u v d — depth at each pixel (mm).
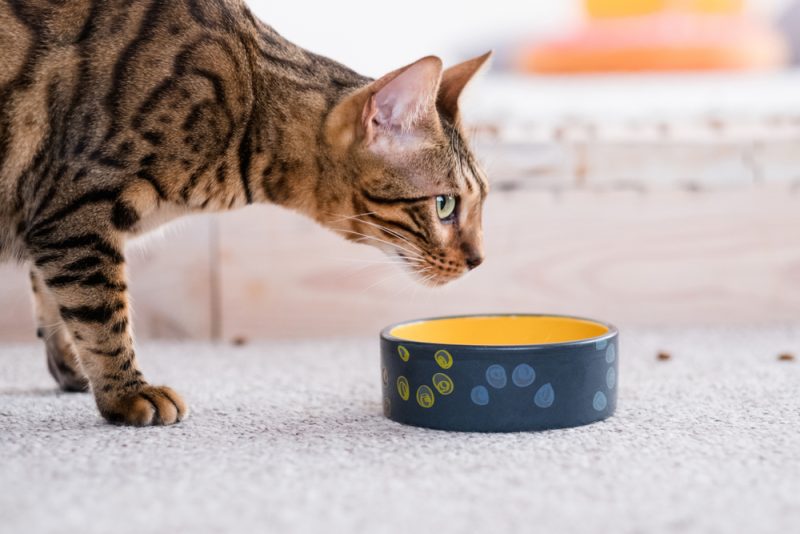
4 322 2787
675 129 2951
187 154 1837
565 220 2842
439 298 2844
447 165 2002
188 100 1835
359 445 1669
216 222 2789
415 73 1905
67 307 1837
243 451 1633
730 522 1298
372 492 1417
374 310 2846
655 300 2887
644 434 1729
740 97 3430
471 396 1748
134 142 1802
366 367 2432
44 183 1828
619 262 2869
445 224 2045
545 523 1298
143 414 1807
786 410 1900
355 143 1954
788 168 2869
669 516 1320
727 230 2875
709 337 2719
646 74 3441
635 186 2854
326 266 2820
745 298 2904
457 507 1355
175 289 2811
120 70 1826
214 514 1329
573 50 3463
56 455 1601
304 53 2084
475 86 2402
